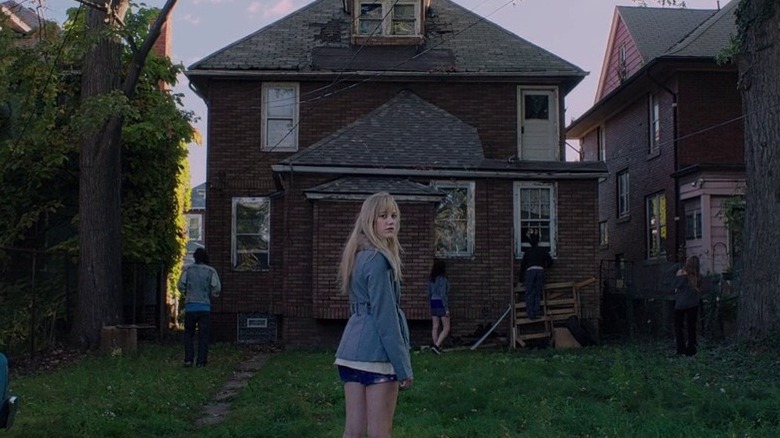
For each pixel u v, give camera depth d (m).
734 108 21.20
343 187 16.52
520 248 17.52
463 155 17.83
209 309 12.84
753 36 12.71
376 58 19.97
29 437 6.95
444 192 17.02
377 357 4.45
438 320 15.59
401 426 7.38
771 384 9.54
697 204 20.59
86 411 7.98
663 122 22.44
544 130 20.08
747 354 11.84
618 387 8.80
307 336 16.77
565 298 17.11
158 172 19.69
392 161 17.42
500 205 17.55
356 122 18.81
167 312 21.23
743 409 7.55
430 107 19.44
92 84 15.05
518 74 19.66
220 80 19.78
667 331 16.70
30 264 14.94
